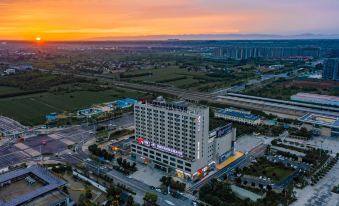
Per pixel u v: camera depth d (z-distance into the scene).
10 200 152.50
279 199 174.12
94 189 187.12
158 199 177.12
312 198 178.75
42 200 155.38
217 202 168.75
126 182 196.62
